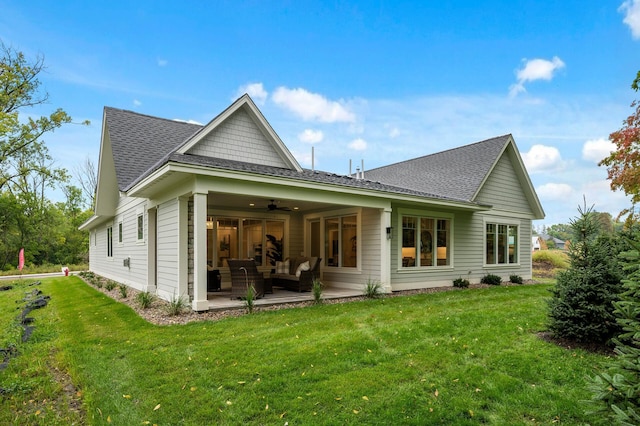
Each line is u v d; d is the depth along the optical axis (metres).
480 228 13.68
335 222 12.03
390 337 5.52
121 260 13.58
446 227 12.58
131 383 4.04
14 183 27.75
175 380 4.09
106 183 14.15
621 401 2.65
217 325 6.32
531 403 3.55
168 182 7.91
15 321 7.62
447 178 14.45
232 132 10.04
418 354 4.79
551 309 5.50
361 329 6.02
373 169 20.11
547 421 3.27
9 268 28.36
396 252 11.02
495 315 6.95
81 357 4.97
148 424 3.24
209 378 4.11
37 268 28.23
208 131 9.45
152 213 10.41
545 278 16.56
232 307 7.70
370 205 9.89
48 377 4.41
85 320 7.34
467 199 12.48
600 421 3.08
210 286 10.45
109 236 16.22
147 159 11.77
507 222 14.78
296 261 11.45
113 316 7.53
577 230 5.73
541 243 36.25
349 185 9.03
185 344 5.31
